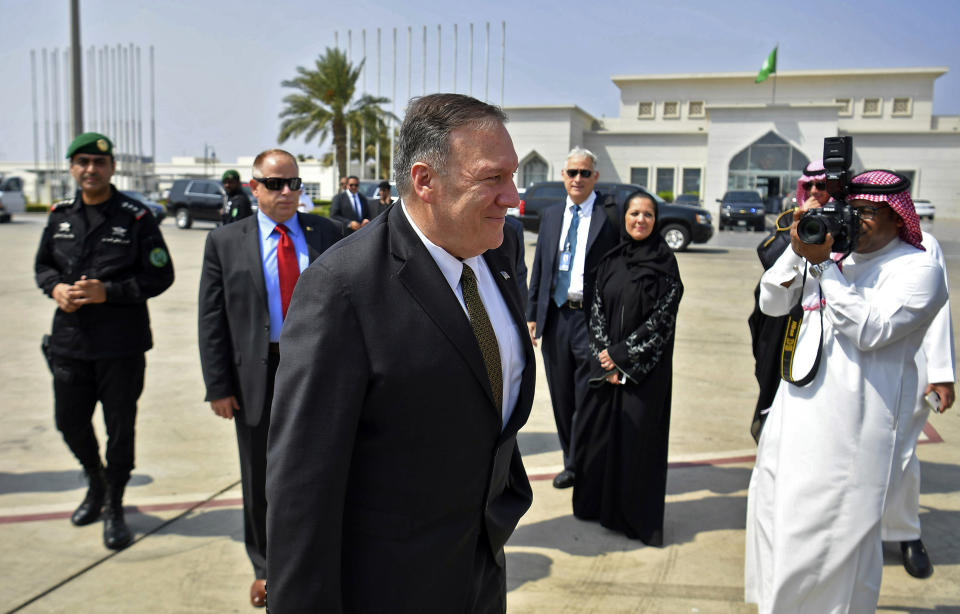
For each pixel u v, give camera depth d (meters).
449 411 1.46
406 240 1.48
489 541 1.66
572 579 3.04
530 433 4.93
